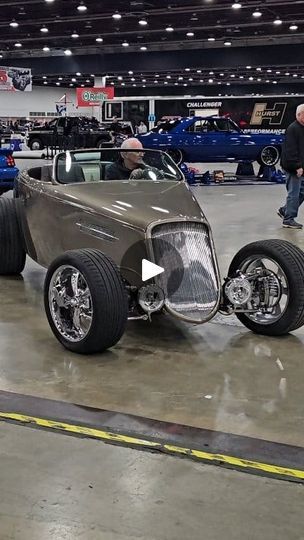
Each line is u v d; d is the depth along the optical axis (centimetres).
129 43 3553
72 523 247
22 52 4084
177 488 272
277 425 335
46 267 575
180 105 2841
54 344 461
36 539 238
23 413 346
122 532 242
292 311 465
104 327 417
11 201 657
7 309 550
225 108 2622
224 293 460
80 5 2419
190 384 389
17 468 288
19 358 432
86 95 3528
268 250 475
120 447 308
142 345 462
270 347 460
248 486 274
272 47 3538
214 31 3092
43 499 263
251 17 2677
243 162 2012
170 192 511
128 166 569
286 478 280
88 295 427
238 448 308
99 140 2905
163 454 302
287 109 2467
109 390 379
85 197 501
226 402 363
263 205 1304
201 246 464
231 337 482
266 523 248
